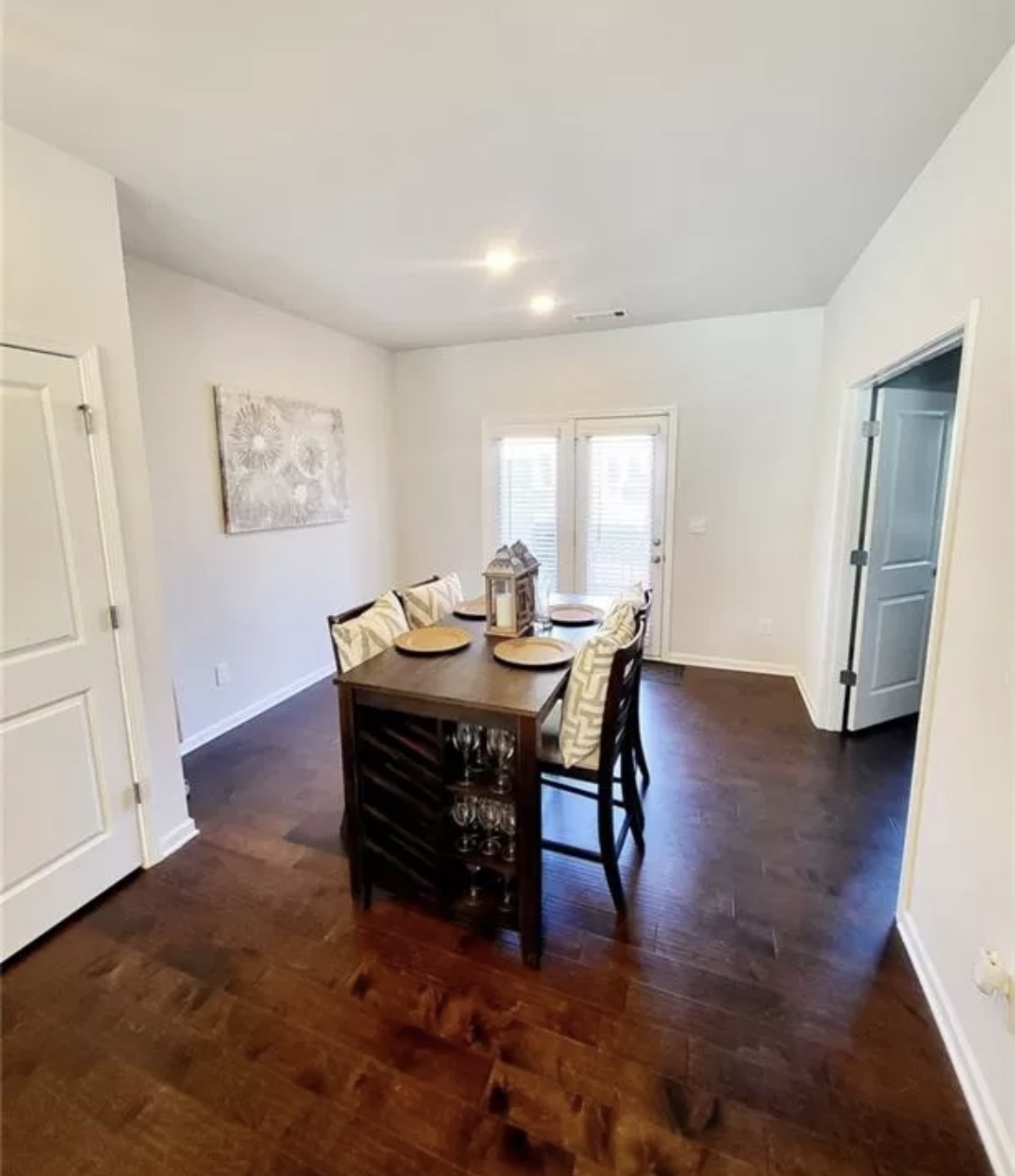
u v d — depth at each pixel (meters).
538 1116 1.42
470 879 2.04
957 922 1.59
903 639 3.46
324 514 4.25
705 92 1.68
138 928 2.02
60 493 1.98
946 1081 1.49
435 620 2.84
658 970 1.83
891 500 3.22
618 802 2.40
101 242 2.08
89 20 1.38
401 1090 1.48
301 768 3.13
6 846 1.88
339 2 1.34
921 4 1.37
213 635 3.45
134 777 2.27
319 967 1.86
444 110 1.76
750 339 4.06
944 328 1.88
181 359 3.14
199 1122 1.41
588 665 1.97
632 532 4.57
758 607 4.36
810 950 1.90
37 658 1.94
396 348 4.92
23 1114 1.43
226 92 1.66
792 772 3.01
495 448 4.86
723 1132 1.38
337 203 2.34
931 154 1.99
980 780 1.50
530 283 3.31
